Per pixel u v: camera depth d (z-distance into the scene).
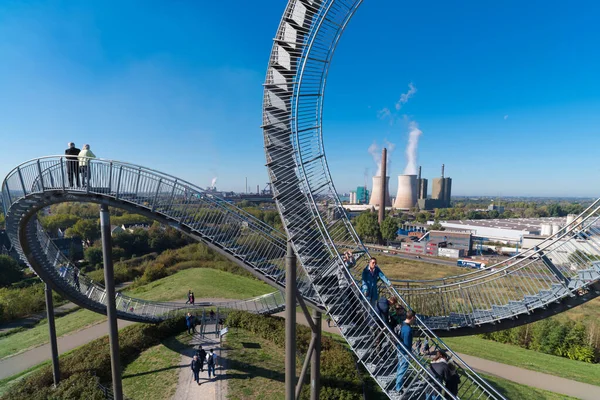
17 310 33.47
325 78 10.52
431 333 11.03
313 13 10.08
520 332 27.97
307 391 16.81
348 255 11.12
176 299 36.09
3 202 17.02
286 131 10.62
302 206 10.66
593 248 10.17
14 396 17.20
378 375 9.06
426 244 83.06
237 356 21.25
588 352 24.80
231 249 14.05
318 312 13.13
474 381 9.77
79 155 14.50
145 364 20.61
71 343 25.67
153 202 14.10
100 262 63.00
